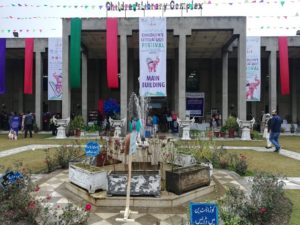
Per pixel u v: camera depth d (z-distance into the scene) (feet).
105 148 33.24
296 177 32.27
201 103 104.78
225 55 88.69
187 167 26.04
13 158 41.81
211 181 27.91
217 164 36.17
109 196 22.68
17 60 108.58
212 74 105.60
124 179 22.63
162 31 70.13
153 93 69.72
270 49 88.58
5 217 18.04
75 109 107.04
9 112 106.52
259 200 18.76
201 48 92.22
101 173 24.30
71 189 26.04
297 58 104.99
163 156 31.45
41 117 92.38
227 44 85.56
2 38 83.25
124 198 22.30
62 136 70.85
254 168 36.50
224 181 30.04
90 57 105.50
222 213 16.74
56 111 105.91
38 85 91.71
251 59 82.28
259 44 82.28
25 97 109.70
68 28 76.23
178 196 22.88
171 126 86.17
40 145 56.18
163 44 70.08
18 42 88.43
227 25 73.61
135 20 74.13
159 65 69.82
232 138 71.46
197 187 25.03
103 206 22.26
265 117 70.74
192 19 73.51
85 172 24.59
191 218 13.93
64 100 76.02
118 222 19.58
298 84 106.83
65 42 76.28
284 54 83.05
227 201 18.42
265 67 105.60
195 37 80.48
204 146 37.60
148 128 58.23
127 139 21.99
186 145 37.88
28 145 56.29
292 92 105.81
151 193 22.61
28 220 18.20
